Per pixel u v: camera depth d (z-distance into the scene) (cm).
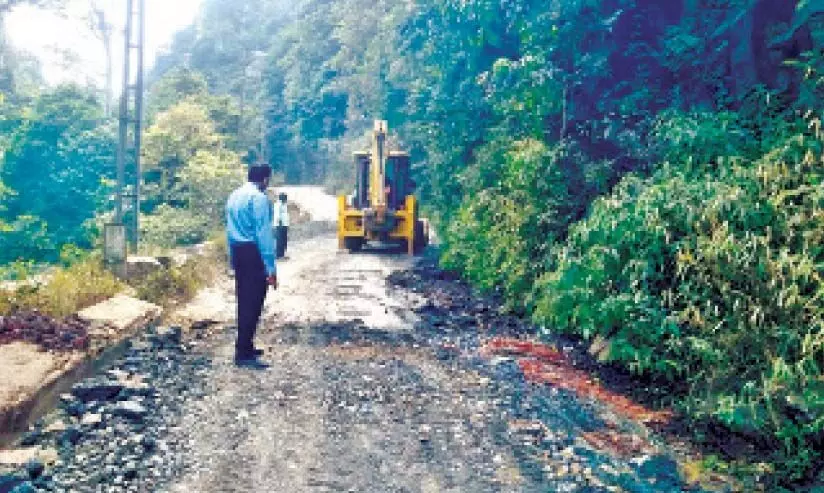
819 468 452
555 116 1138
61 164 3173
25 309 695
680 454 482
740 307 558
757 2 849
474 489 412
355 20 4822
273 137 6544
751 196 602
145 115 4759
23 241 2845
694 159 741
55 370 541
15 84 5231
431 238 2147
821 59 714
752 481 443
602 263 676
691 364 603
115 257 955
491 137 1366
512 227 1010
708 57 954
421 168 2408
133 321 741
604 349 711
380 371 655
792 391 480
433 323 891
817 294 507
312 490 400
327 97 5369
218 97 5103
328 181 5053
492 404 571
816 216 557
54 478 399
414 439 487
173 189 3209
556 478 434
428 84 1869
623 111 984
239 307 663
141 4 1079
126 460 429
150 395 555
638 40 1091
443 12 1399
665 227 633
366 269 1443
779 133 696
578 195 962
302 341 773
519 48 1266
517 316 952
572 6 1055
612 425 535
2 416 438
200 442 466
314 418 520
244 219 646
